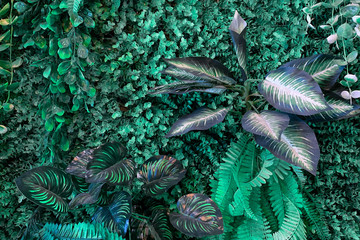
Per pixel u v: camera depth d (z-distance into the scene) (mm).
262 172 828
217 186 887
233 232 866
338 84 896
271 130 726
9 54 776
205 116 827
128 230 854
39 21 755
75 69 781
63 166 859
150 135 889
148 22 808
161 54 845
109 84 831
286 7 878
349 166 982
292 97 748
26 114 821
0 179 835
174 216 811
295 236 833
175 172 838
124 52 826
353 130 948
